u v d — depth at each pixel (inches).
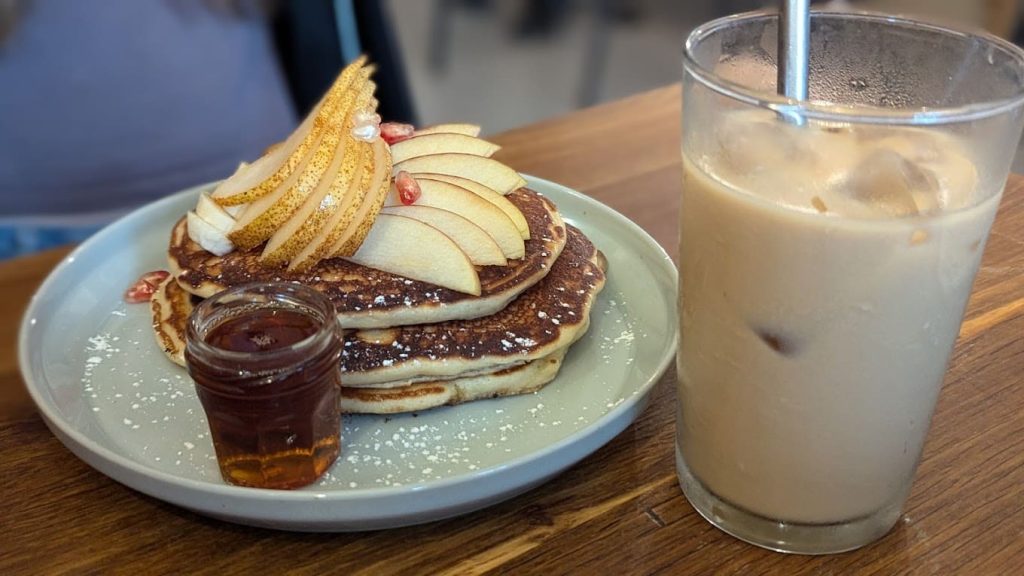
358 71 15.2
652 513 10.7
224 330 11.1
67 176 25.9
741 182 9.0
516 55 55.0
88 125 25.6
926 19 10.4
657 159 19.2
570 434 11.3
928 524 10.5
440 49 55.4
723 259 9.4
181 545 10.2
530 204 15.0
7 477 11.1
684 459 10.8
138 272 15.2
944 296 9.0
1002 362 13.0
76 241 25.5
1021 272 15.2
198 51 26.5
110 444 11.5
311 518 9.8
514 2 60.4
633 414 11.1
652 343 13.4
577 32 57.5
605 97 50.4
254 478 10.7
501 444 11.6
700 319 9.9
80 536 10.3
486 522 10.6
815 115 8.6
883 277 8.7
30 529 10.4
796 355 9.2
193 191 16.6
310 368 10.3
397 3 59.8
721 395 9.9
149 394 12.4
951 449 11.5
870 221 8.4
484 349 12.1
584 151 19.7
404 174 13.5
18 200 25.7
